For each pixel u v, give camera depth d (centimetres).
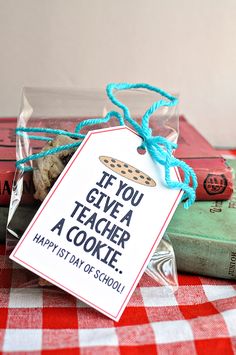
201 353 26
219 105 55
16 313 28
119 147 30
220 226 33
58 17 51
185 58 53
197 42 52
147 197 30
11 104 54
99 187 29
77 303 30
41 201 31
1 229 34
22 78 53
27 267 27
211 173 36
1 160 35
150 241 29
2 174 33
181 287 32
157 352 26
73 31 51
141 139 30
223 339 27
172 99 34
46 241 28
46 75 53
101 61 53
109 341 26
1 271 32
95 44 52
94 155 29
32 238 28
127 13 51
